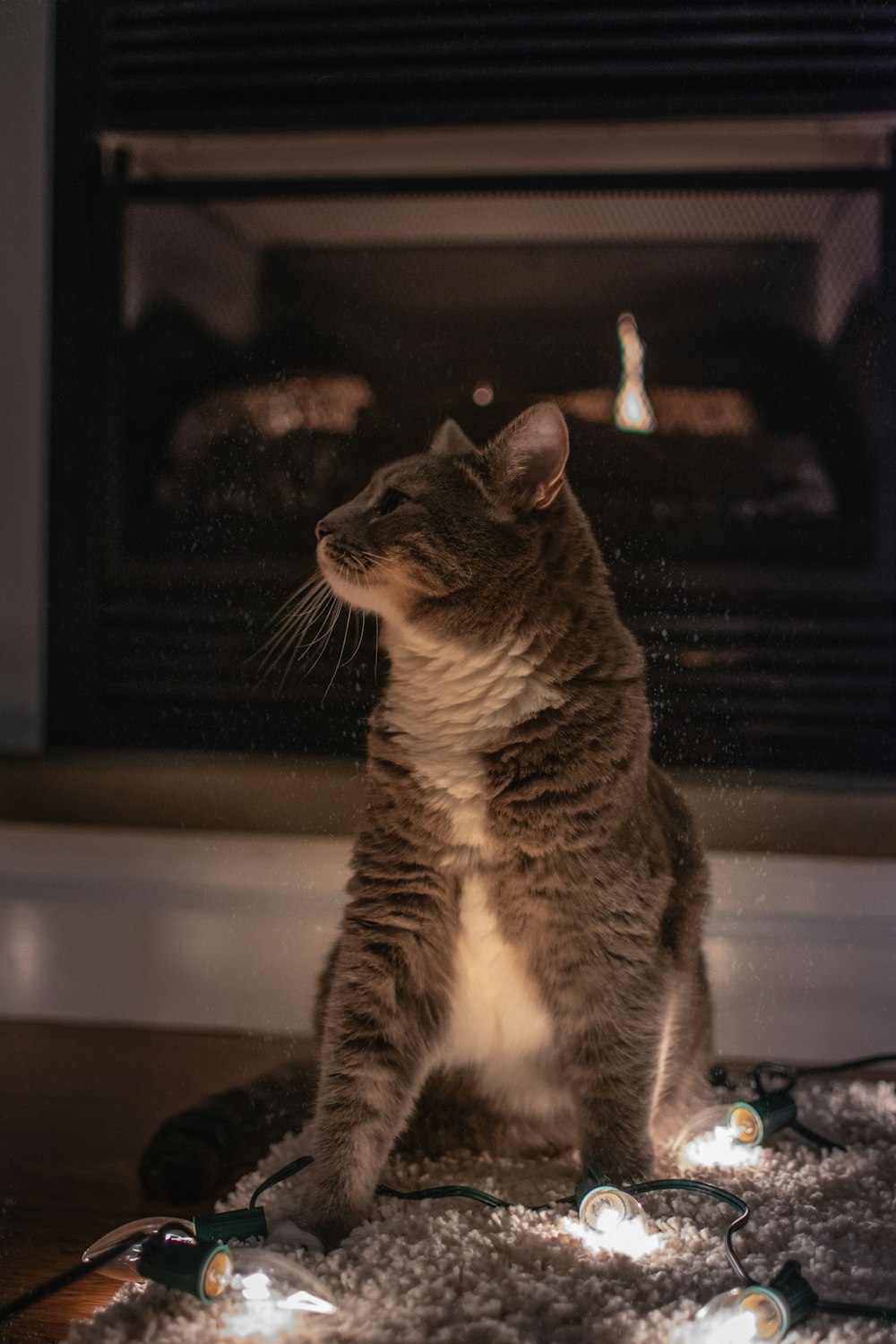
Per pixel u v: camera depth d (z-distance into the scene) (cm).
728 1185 124
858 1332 91
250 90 293
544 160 294
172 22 294
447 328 302
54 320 302
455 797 121
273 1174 123
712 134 288
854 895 230
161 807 277
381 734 127
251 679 298
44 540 304
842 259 294
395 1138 128
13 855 260
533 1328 93
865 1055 171
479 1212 116
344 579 128
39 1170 132
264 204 302
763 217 294
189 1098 153
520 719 121
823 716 286
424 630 125
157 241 303
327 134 293
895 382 292
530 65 286
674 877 135
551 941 121
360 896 126
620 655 126
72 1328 93
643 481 295
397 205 301
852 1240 109
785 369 296
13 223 301
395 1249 105
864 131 284
